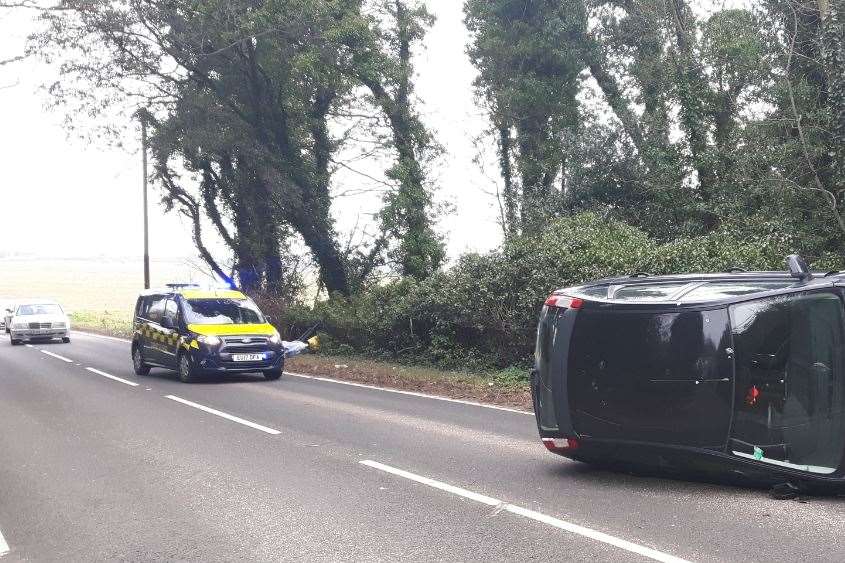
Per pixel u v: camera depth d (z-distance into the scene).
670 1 23.27
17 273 141.25
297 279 28.02
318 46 24.58
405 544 5.54
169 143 25.50
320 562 5.22
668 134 23.23
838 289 6.35
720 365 6.57
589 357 7.21
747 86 21.67
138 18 23.83
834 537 5.43
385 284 23.27
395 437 9.77
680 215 22.36
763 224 18.66
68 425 10.99
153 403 13.20
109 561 5.35
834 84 18.81
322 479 7.53
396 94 27.55
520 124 26.83
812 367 6.41
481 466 8.00
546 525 5.89
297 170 26.72
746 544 5.32
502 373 16.41
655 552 5.21
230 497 6.92
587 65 27.02
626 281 7.37
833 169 19.19
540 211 23.84
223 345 16.30
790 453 6.48
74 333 40.75
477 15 27.28
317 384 16.22
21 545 5.73
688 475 6.98
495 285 17.11
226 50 25.09
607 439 7.10
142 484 7.46
